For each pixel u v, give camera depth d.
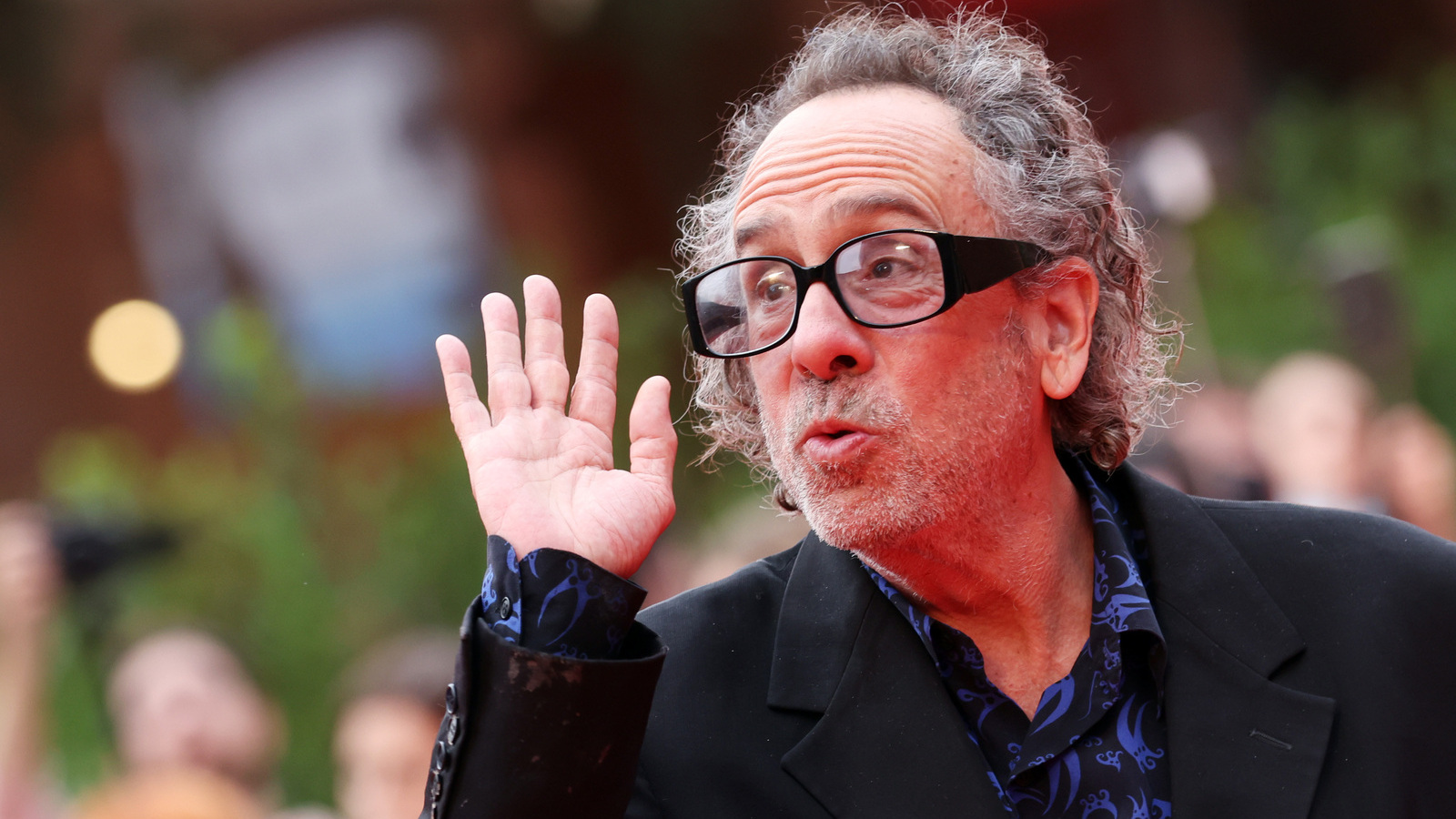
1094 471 4.06
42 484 27.47
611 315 3.85
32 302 28.00
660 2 27.58
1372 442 9.96
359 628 14.00
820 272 3.57
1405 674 3.51
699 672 3.70
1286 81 25.00
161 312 26.00
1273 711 3.48
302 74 27.05
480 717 3.21
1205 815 3.39
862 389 3.53
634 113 28.81
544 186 28.41
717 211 4.26
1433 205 17.59
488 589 3.34
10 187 27.72
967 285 3.55
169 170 27.38
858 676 3.59
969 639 3.60
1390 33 24.97
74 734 10.79
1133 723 3.57
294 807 12.98
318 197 27.05
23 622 8.48
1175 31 24.86
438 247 27.02
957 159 3.71
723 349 3.82
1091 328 3.88
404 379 26.12
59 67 27.05
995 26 4.22
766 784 3.51
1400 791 3.40
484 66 27.77
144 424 26.69
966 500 3.57
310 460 15.30
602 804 3.22
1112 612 3.62
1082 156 4.01
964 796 3.41
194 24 26.94
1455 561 3.66
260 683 13.38
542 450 3.61
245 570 13.86
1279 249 16.64
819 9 27.17
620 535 3.50
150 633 10.61
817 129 3.73
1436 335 15.23
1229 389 10.04
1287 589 3.68
